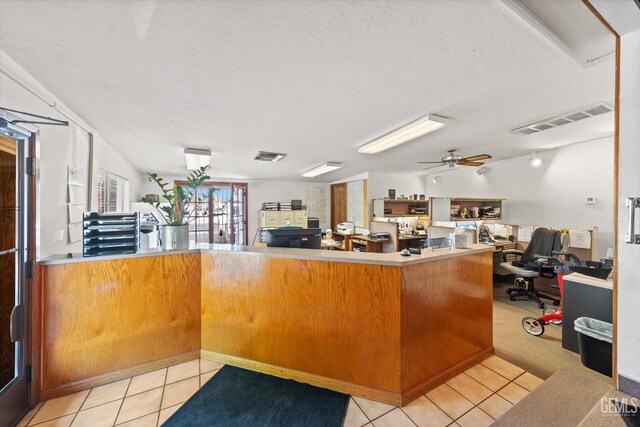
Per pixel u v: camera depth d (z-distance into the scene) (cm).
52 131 192
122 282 203
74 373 190
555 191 423
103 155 307
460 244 227
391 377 180
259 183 713
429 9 114
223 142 329
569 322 250
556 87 192
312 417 168
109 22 117
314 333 199
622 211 113
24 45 133
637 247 109
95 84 176
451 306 210
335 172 605
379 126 271
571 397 144
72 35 126
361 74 169
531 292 376
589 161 383
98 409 174
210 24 120
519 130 300
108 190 339
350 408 176
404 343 180
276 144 341
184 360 225
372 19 119
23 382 169
